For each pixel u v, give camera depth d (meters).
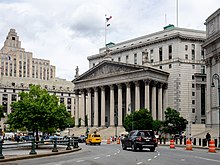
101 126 116.75
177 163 23.47
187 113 106.88
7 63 197.12
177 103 106.19
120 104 110.62
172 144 50.56
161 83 108.12
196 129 95.25
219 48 74.75
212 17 78.00
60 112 47.03
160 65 112.81
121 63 110.69
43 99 46.88
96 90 120.62
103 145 63.25
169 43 111.31
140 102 116.12
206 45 81.69
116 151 39.66
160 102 107.25
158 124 85.88
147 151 39.78
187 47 110.38
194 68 109.81
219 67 75.44
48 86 171.75
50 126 46.56
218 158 28.73
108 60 115.69
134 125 85.81
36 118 45.72
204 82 109.38
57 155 33.12
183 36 109.25
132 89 117.75
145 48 120.12
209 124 79.88
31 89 47.69
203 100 109.00
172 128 81.06
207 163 23.53
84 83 125.50
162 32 117.00
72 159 27.52
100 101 128.62
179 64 108.00
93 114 130.50
